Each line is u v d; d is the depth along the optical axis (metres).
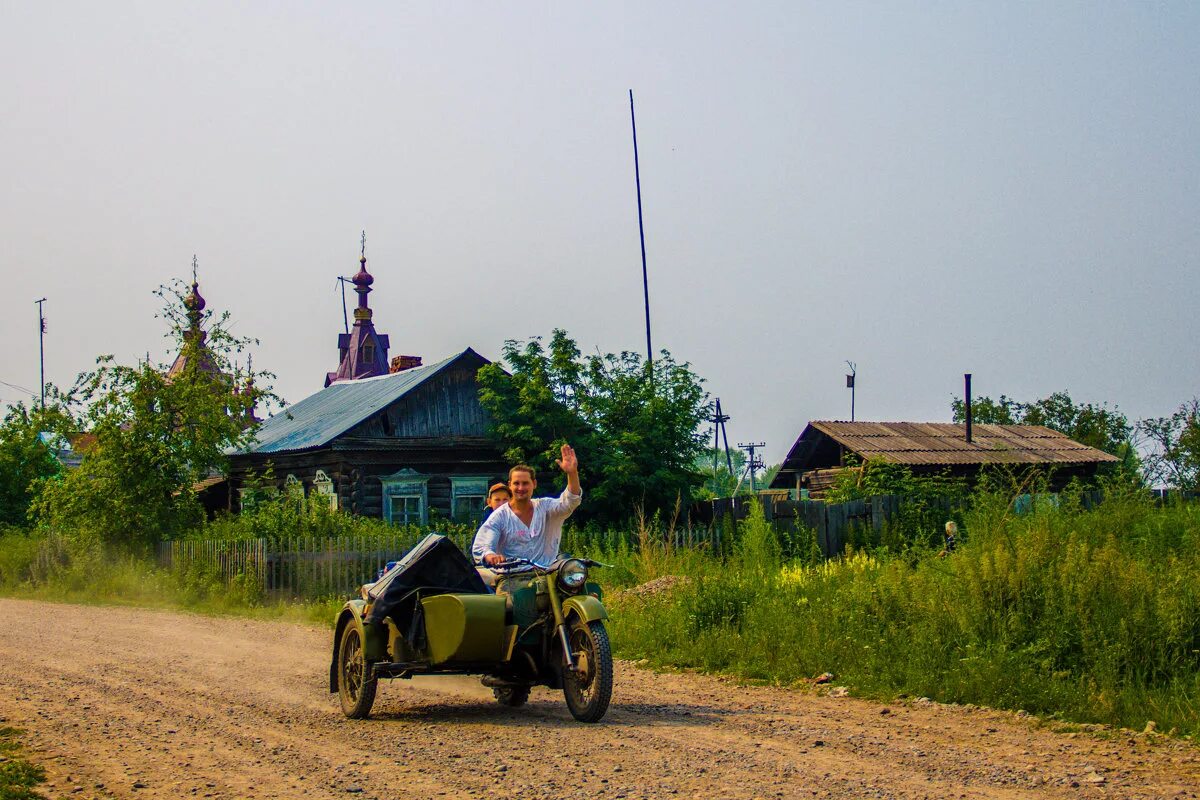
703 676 11.09
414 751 7.20
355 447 30.20
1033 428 40.19
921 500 25.41
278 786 6.29
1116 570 10.38
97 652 13.51
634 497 29.47
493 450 32.00
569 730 7.86
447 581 8.70
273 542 21.52
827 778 6.30
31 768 6.66
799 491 38.72
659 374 31.48
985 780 6.27
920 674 9.48
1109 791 6.01
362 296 76.75
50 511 28.23
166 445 27.41
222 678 11.04
